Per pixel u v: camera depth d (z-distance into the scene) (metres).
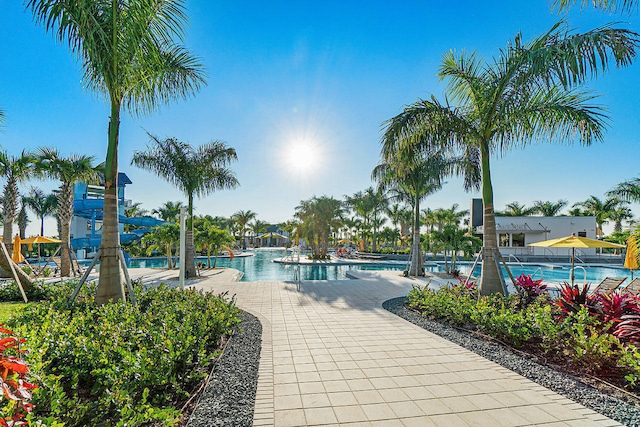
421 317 6.37
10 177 12.21
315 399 3.08
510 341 4.71
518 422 2.71
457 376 3.62
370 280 12.27
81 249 23.64
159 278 12.88
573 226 28.53
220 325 4.70
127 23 4.68
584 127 5.96
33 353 2.76
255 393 3.18
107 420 2.28
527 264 21.56
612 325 4.45
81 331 3.94
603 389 3.30
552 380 3.51
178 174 12.68
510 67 5.93
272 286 10.62
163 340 3.47
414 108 6.58
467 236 13.70
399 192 15.45
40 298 7.89
